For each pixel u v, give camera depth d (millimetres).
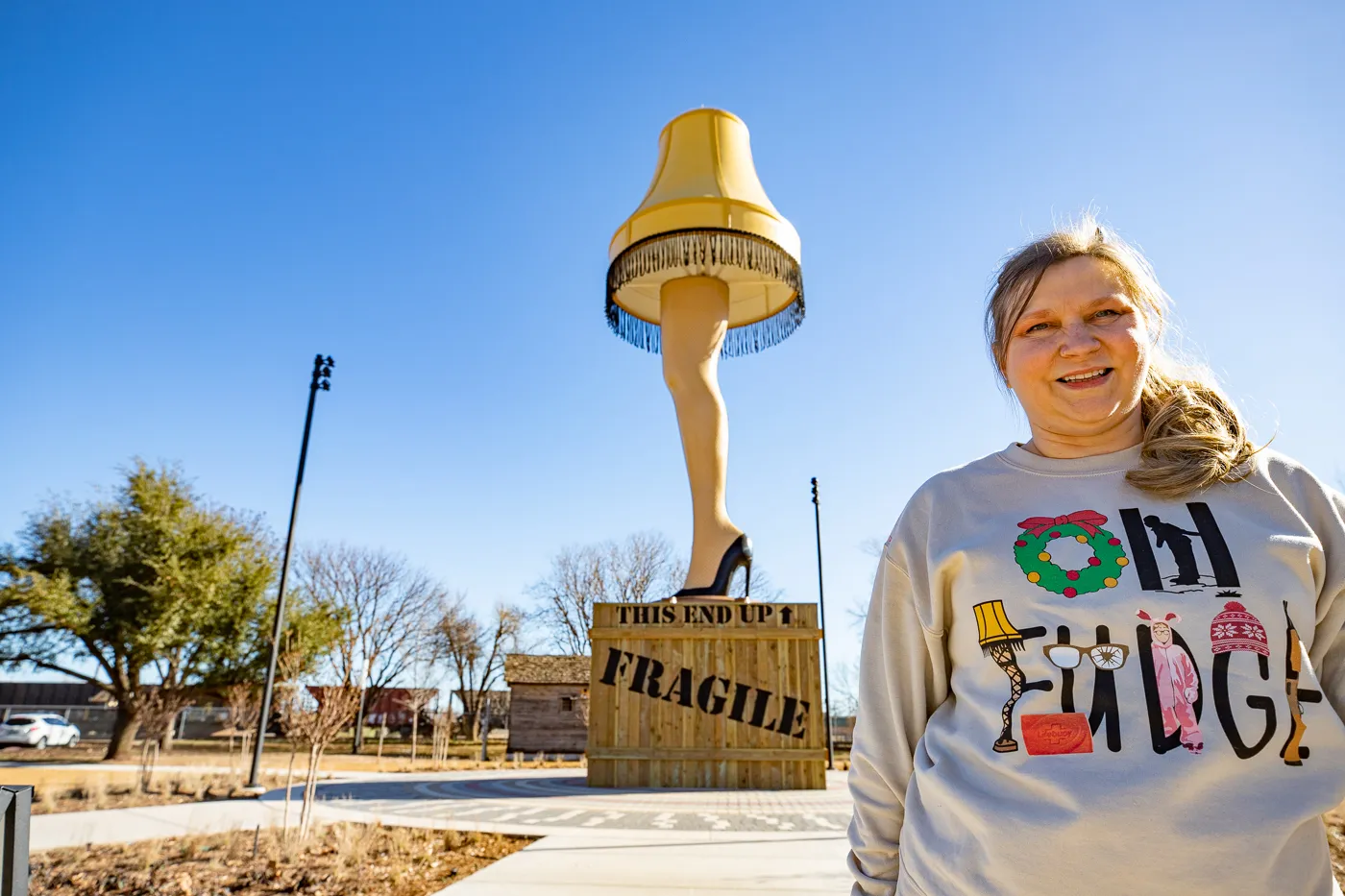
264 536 24297
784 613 11391
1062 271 1484
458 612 45344
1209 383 1489
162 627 20984
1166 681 1177
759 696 11141
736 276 13094
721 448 12055
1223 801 1107
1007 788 1232
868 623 1690
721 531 11789
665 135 12883
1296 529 1264
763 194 12539
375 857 5988
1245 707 1149
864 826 1556
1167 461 1325
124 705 21484
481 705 44156
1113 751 1161
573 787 11742
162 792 11227
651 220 11625
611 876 5066
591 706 11203
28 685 45250
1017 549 1360
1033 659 1271
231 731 19812
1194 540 1265
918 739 1525
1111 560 1279
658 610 11391
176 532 22172
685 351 12297
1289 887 1098
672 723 11102
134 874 5410
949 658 1497
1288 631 1191
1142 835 1104
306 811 6656
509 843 6473
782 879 4992
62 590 20828
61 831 7320
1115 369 1409
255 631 23438
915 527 1592
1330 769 1144
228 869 5605
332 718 7023
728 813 8258
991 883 1196
